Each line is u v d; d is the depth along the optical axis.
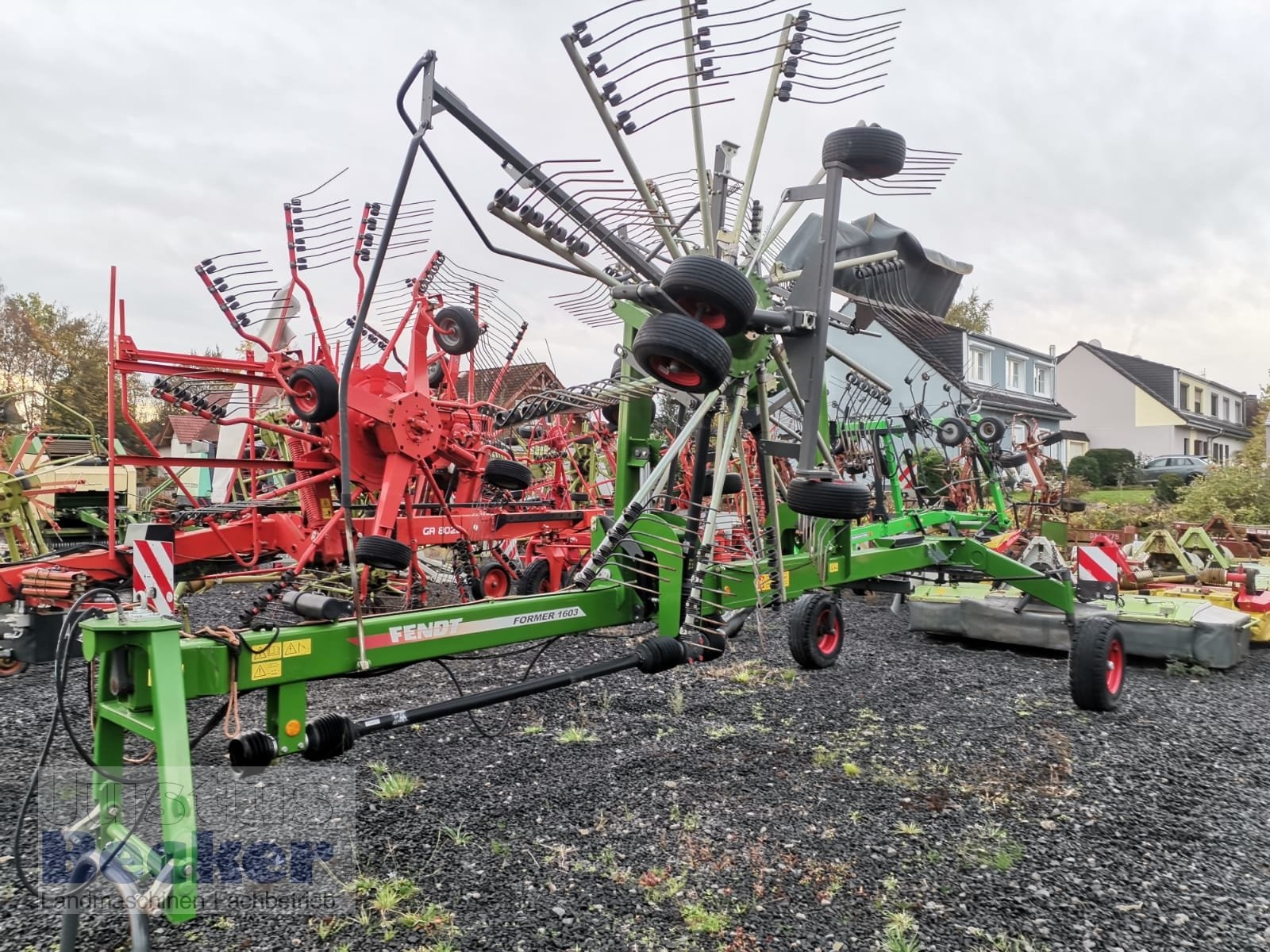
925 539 6.56
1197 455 45.69
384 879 3.46
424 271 8.09
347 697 6.06
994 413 27.09
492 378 11.85
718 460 4.34
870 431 11.03
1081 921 3.26
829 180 4.16
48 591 5.78
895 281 5.37
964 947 3.08
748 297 3.54
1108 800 4.41
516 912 3.25
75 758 4.78
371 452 7.66
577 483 13.27
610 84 3.65
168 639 2.75
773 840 3.89
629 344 4.80
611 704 5.92
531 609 3.94
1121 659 6.20
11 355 32.66
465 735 5.22
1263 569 10.13
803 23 3.85
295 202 7.50
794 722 5.60
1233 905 3.38
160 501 14.63
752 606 4.71
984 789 4.54
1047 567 6.57
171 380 7.67
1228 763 4.99
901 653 7.79
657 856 3.72
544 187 3.71
